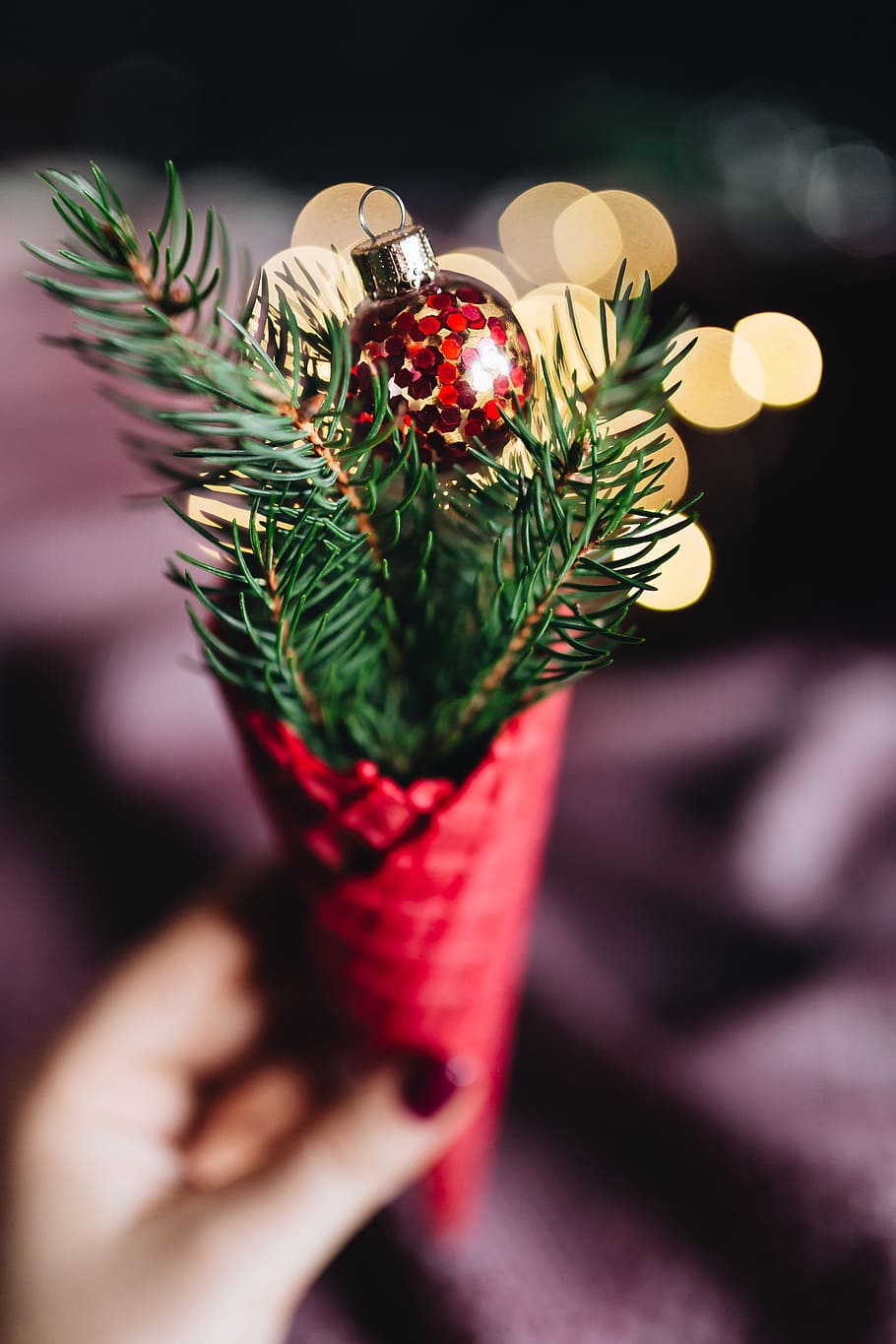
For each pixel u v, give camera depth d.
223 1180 0.37
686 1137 0.38
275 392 0.23
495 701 0.27
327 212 0.32
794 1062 0.39
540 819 0.32
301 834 0.29
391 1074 0.33
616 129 1.61
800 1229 0.35
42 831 0.53
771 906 0.44
